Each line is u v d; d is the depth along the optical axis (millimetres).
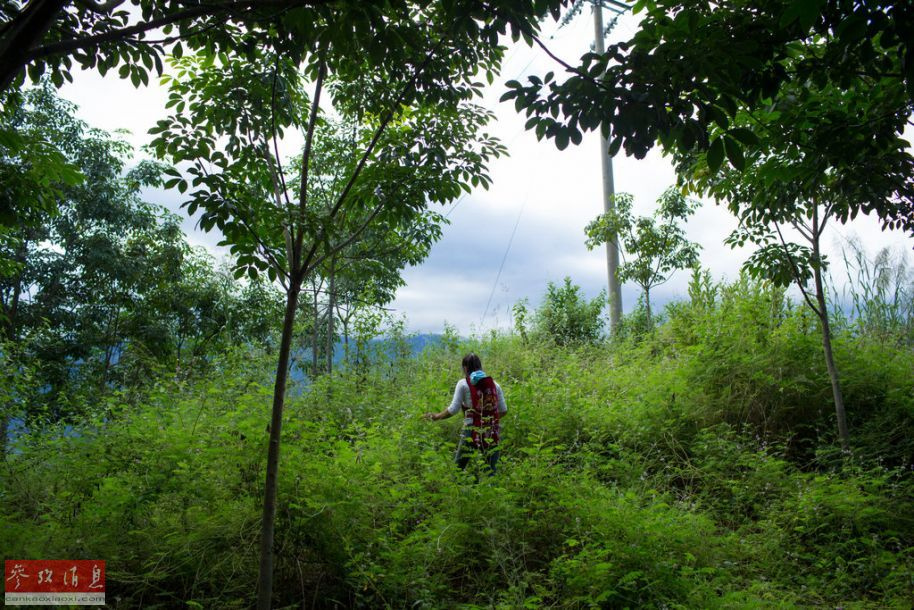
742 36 2848
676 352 8477
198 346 10766
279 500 3658
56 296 12039
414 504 4227
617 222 12570
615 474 5484
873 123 3775
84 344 11688
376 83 3893
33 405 6008
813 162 4121
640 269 12430
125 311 12945
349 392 7270
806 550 4363
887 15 2537
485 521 4035
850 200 4473
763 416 6445
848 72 3438
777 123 4102
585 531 4035
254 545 3664
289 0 2561
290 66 3850
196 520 3752
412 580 3473
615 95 2602
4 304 11430
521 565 3871
